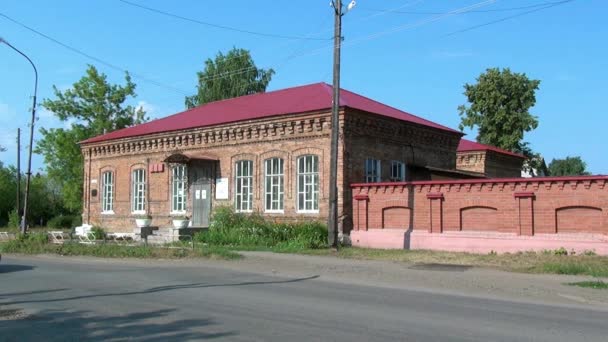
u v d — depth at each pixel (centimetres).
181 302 1099
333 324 886
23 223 2842
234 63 5694
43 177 6150
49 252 2300
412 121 2730
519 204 2017
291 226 2444
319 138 2461
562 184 1936
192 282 1420
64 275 1550
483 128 4572
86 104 4528
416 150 2791
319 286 1370
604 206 1855
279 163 2605
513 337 812
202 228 2730
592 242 1858
